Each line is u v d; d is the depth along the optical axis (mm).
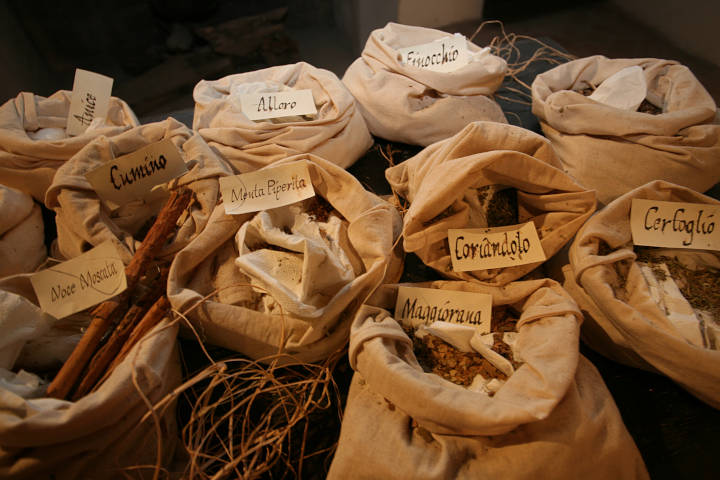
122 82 2408
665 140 1162
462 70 1362
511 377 785
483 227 1018
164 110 2266
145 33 2412
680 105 1258
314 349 912
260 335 891
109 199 1015
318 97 1384
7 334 798
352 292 863
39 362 873
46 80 2215
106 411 701
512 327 950
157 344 801
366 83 1392
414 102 1369
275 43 2379
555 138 1328
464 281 979
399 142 1464
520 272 981
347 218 1037
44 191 1180
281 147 1188
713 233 950
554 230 953
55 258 1146
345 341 954
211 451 882
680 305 886
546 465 727
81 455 718
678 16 2027
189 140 1101
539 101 1331
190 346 1028
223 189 994
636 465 766
